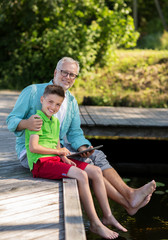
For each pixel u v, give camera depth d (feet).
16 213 8.59
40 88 11.52
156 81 36.11
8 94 31.22
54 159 10.89
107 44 36.40
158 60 39.68
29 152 10.88
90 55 35.96
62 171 10.51
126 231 10.95
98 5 35.78
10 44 36.55
